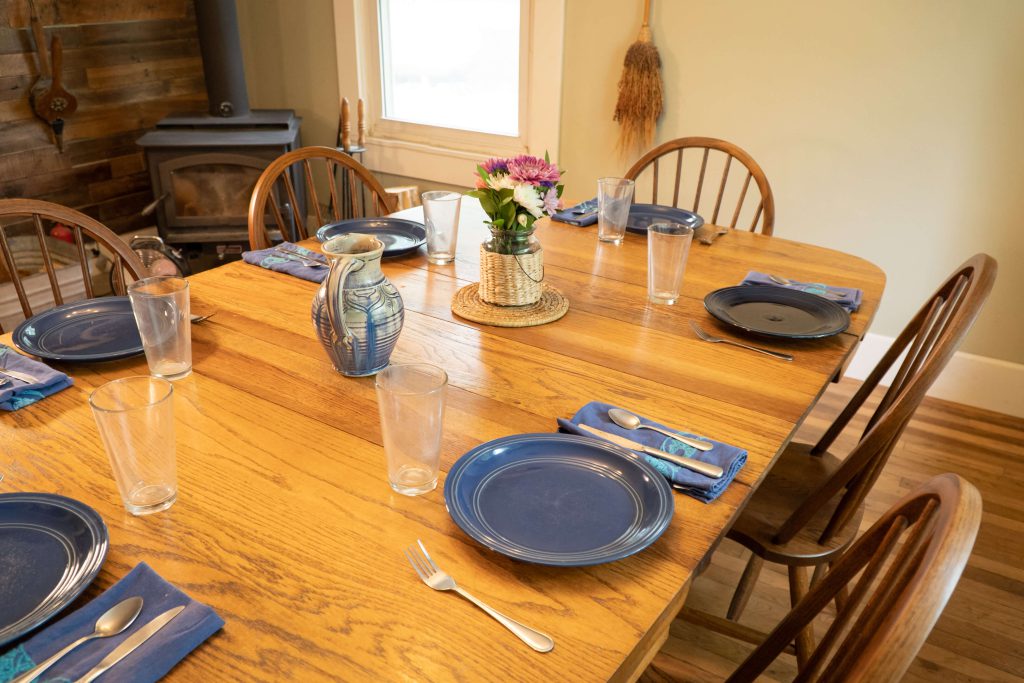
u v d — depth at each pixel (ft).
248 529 2.82
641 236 6.32
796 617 3.00
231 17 10.80
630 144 9.74
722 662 5.17
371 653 2.30
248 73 12.93
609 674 2.25
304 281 5.25
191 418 3.52
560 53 9.85
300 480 3.10
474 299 4.88
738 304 4.93
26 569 2.56
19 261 9.81
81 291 10.18
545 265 5.59
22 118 9.96
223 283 5.17
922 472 7.45
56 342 4.20
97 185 11.08
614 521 2.84
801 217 9.12
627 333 4.54
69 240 10.31
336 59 11.90
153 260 9.67
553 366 4.10
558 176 4.61
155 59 11.48
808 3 8.25
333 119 12.44
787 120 8.80
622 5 9.25
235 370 3.98
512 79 10.87
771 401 3.82
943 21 7.72
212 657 2.28
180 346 3.84
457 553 2.72
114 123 11.12
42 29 9.80
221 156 10.36
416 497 3.02
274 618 2.42
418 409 2.87
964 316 3.62
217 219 10.78
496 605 2.49
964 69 7.77
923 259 8.61
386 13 11.57
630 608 2.49
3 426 3.45
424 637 2.36
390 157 12.10
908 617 1.94
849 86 8.36
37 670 2.16
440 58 11.37
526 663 2.28
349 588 2.55
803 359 4.29
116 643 2.28
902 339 4.79
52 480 3.08
